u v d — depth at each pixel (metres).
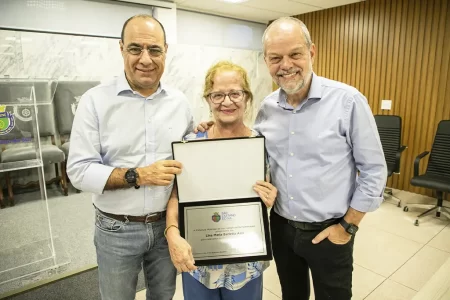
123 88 1.25
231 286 1.21
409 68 4.02
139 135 1.28
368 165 1.26
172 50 4.63
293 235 1.39
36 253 2.65
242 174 1.22
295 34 1.20
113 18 4.27
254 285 1.28
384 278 2.32
